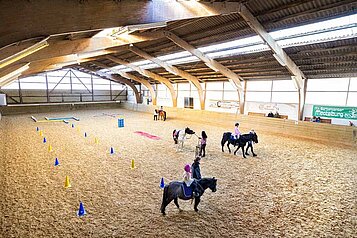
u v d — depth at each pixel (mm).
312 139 11930
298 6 7305
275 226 4145
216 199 5184
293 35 8938
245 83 16250
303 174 6781
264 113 15383
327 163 7875
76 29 3605
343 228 4074
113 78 25844
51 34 3307
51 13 3270
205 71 16672
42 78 23828
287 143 11008
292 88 13789
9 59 5809
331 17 7320
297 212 4621
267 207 4820
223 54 12750
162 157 8453
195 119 19062
